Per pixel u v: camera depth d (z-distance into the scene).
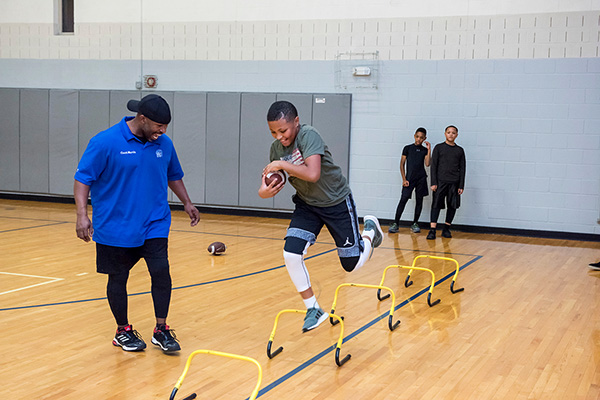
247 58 11.67
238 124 11.75
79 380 3.56
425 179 10.24
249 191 11.79
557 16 9.88
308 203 4.02
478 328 4.78
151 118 3.73
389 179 11.00
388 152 10.96
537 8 9.96
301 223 4.06
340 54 11.09
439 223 10.73
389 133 10.92
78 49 12.67
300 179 3.90
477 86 10.36
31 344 4.19
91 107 12.59
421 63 10.63
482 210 10.49
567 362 4.03
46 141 12.91
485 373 3.80
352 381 3.63
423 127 10.72
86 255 7.50
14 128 13.06
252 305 5.36
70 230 9.43
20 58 13.05
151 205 3.95
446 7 10.42
